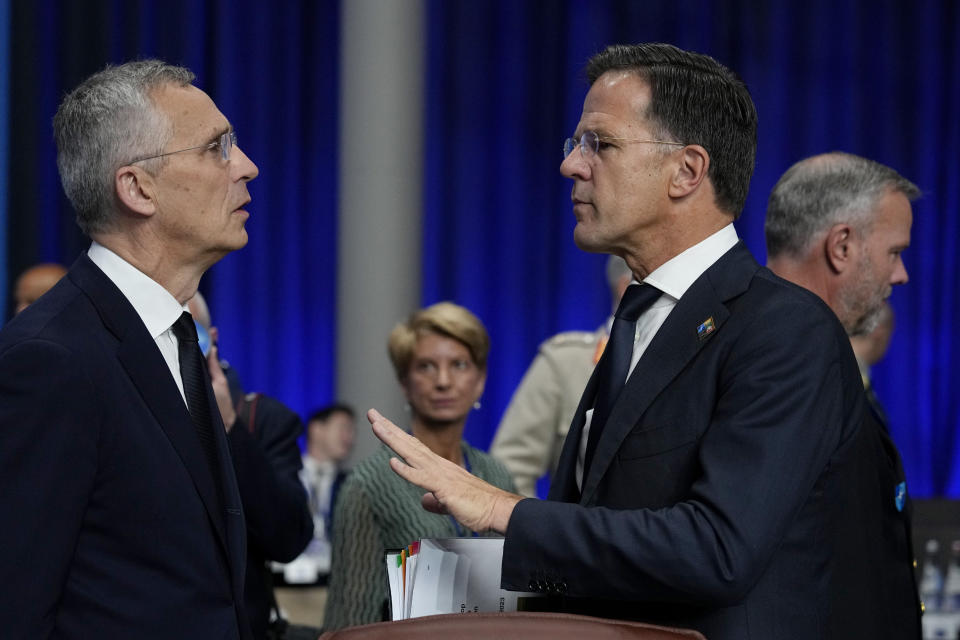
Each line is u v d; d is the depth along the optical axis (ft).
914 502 11.43
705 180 5.59
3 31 23.82
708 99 5.58
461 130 27.12
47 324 5.29
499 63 27.30
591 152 5.65
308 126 26.32
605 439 5.41
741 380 5.08
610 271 11.28
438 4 26.96
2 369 5.07
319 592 17.49
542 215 27.53
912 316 28.94
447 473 5.25
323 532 18.79
